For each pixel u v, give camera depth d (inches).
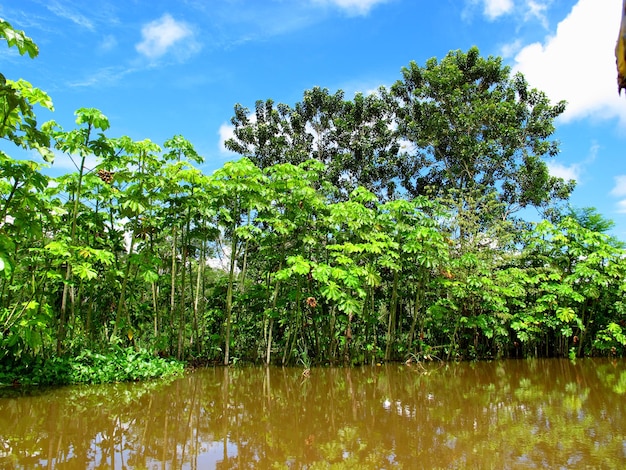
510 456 178.4
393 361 473.7
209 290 530.0
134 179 344.2
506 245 534.3
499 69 683.4
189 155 396.8
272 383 343.3
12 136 208.1
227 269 594.6
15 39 173.9
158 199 357.1
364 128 697.0
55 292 355.6
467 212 518.9
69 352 327.0
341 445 197.0
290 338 457.7
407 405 273.0
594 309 549.0
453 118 665.6
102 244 380.2
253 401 281.7
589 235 524.1
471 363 471.2
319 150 706.2
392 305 464.8
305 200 410.3
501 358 518.9
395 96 728.3
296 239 451.5
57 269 312.3
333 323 435.2
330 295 381.1
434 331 513.0
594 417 239.1
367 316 453.1
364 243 435.8
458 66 699.4
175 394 294.2
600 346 521.0
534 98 670.5
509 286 493.0
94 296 393.1
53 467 165.3
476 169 658.2
